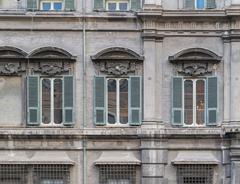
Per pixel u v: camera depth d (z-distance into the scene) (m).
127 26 34.44
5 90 34.28
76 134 33.88
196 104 34.44
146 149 33.84
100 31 34.44
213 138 33.97
